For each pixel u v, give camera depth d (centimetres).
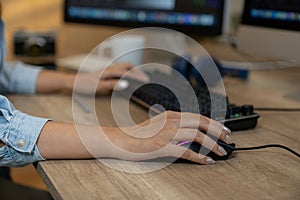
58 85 97
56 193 50
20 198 97
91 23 131
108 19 129
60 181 52
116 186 51
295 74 124
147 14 126
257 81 115
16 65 102
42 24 155
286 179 55
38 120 63
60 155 59
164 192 50
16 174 146
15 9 149
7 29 148
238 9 148
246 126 73
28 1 151
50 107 85
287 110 87
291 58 99
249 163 59
